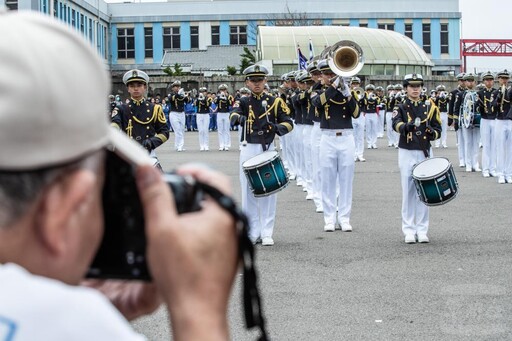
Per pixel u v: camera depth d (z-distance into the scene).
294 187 18.00
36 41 1.25
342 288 8.00
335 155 11.59
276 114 11.12
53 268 1.37
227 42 71.25
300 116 17.69
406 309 7.20
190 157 26.36
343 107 11.56
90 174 1.34
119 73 59.66
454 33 71.62
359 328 6.63
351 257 9.57
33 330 1.22
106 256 1.52
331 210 11.73
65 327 1.23
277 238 11.06
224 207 1.44
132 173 1.47
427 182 9.75
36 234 1.33
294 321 6.85
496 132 18.17
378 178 18.70
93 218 1.41
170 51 67.06
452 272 8.67
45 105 1.25
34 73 1.24
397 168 21.25
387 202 14.54
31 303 1.23
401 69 58.16
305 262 9.32
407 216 10.52
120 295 1.78
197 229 1.41
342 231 11.55
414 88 10.61
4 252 1.32
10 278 1.26
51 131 1.26
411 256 9.57
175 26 71.12
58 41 1.29
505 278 8.38
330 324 6.76
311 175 15.85
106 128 1.37
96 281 1.79
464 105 20.42
